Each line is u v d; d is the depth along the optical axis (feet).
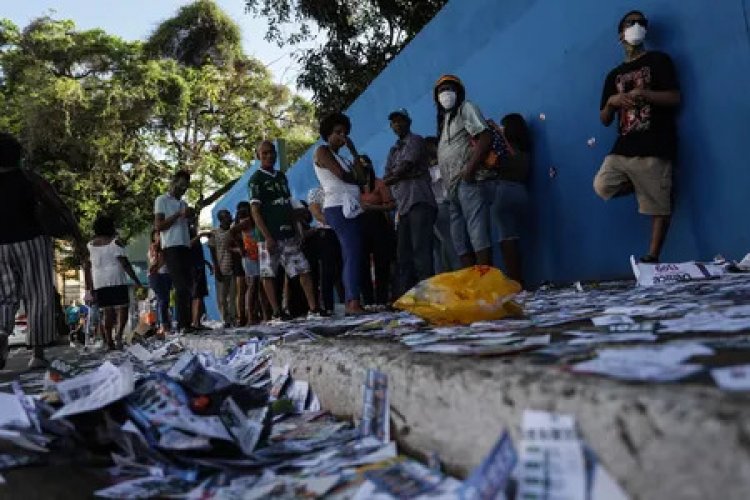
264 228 19.31
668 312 6.63
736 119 12.53
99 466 5.08
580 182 16.76
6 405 6.25
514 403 3.71
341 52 38.91
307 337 10.09
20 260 14.61
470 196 15.75
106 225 24.47
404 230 16.16
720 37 12.75
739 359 3.59
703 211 13.39
